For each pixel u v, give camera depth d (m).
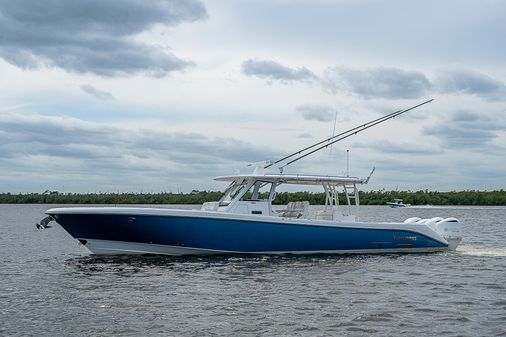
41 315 12.48
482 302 13.78
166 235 19.98
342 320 12.01
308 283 16.05
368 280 16.64
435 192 130.25
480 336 10.91
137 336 10.93
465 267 19.34
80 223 20.00
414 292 14.94
